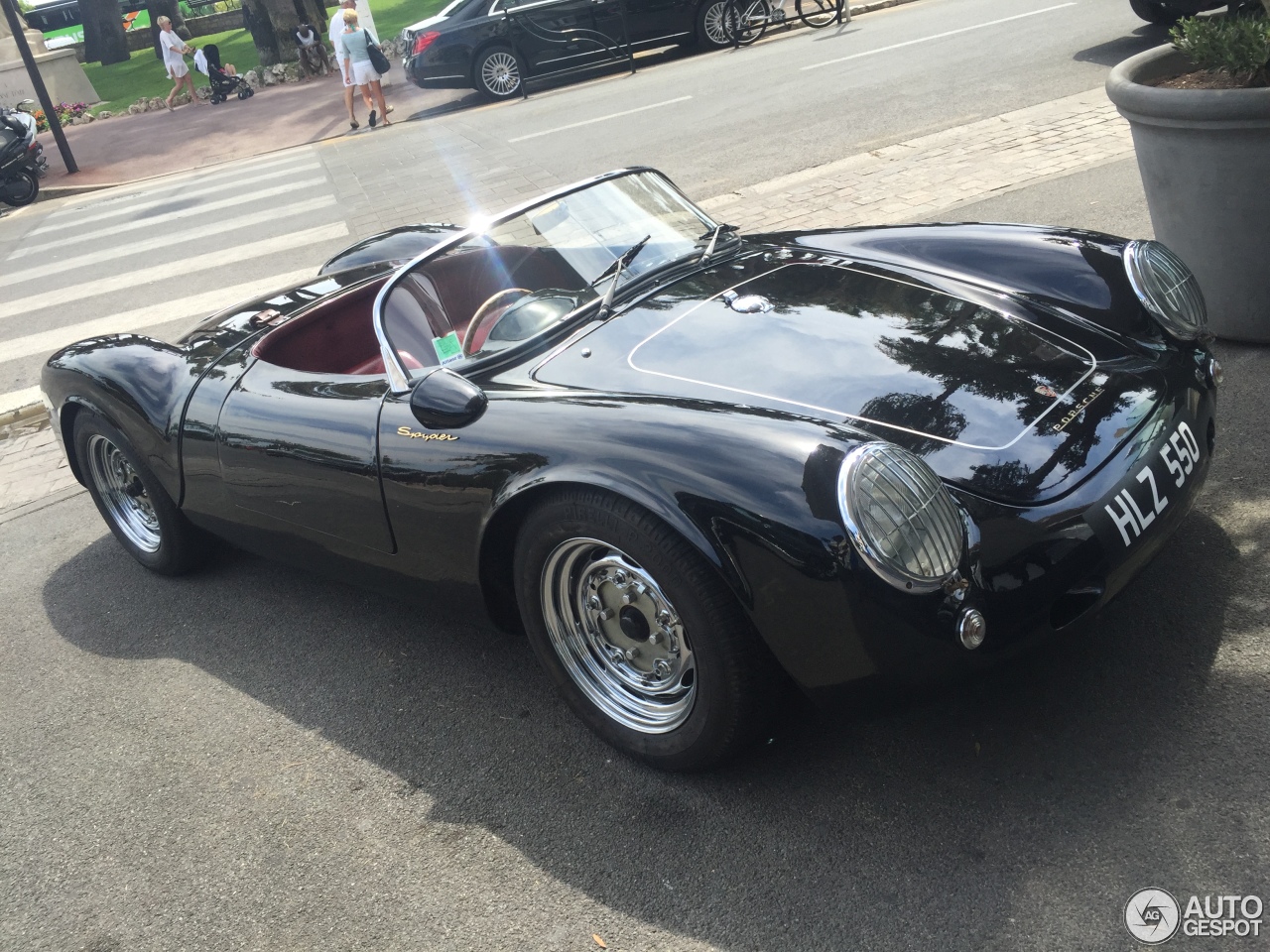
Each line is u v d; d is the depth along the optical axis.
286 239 9.62
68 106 24.55
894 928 2.14
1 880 2.80
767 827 2.46
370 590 3.47
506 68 15.39
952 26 13.29
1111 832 2.24
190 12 40.72
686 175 8.95
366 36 15.35
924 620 2.11
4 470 5.87
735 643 2.33
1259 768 2.30
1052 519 2.28
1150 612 2.84
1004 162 7.41
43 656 3.91
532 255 3.31
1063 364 2.69
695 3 15.38
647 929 2.27
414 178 11.15
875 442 2.20
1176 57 4.63
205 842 2.79
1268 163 3.79
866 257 3.38
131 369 3.88
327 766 3.01
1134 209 5.96
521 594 2.76
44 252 11.62
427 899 2.46
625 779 2.73
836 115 9.90
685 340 2.93
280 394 3.35
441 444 2.77
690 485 2.26
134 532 4.37
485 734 3.02
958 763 2.52
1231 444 3.54
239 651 3.71
